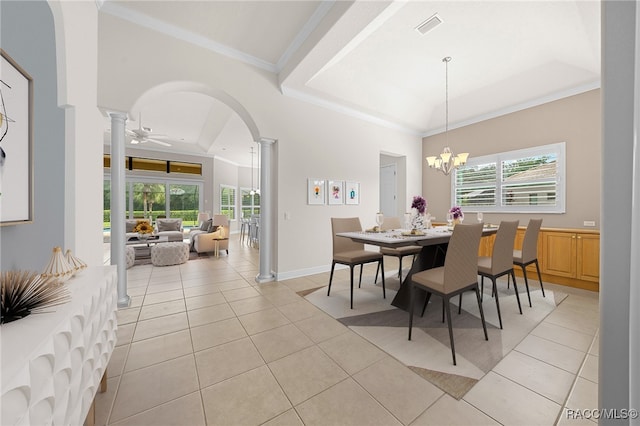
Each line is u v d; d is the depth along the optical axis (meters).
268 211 3.61
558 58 3.22
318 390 1.46
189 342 1.97
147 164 8.09
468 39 2.93
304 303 2.78
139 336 2.05
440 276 1.96
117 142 2.57
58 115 1.62
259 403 1.36
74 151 1.73
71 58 1.71
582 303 2.73
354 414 1.29
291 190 3.77
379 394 1.42
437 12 2.52
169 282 3.57
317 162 4.05
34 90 1.37
